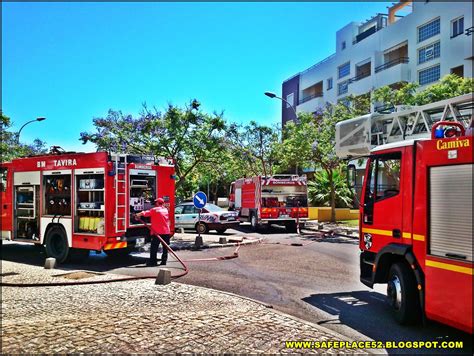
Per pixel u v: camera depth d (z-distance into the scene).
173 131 17.22
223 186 55.38
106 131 18.69
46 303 7.14
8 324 5.85
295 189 21.77
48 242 12.12
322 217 27.31
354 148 10.60
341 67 43.31
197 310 6.68
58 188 12.04
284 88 54.31
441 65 30.92
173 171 13.14
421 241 5.76
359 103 26.33
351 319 6.63
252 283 9.27
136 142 18.42
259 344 5.15
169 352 4.82
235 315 6.38
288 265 11.64
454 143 5.28
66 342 5.09
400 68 33.91
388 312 7.03
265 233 21.14
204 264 11.78
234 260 12.50
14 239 13.05
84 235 11.38
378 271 6.88
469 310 4.89
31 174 12.71
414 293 6.17
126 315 6.34
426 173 5.72
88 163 11.41
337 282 9.40
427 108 9.08
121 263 11.95
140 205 12.09
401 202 6.40
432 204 5.57
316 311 7.07
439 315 5.35
